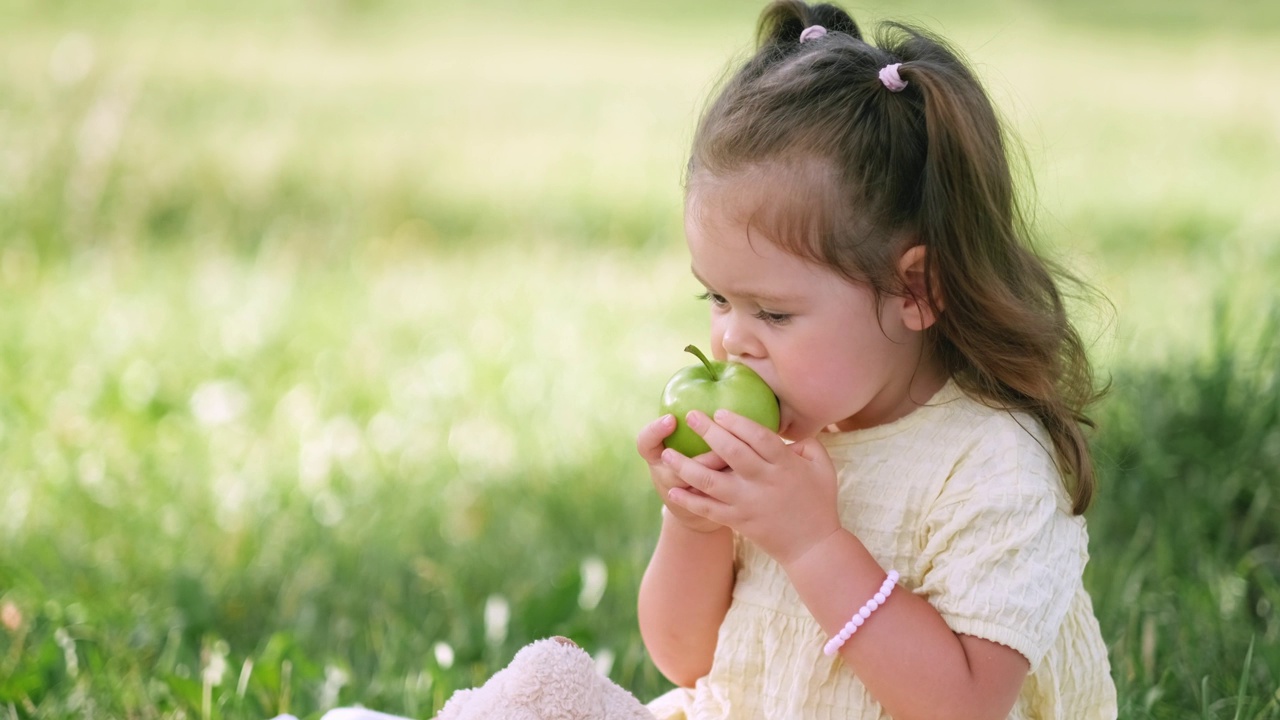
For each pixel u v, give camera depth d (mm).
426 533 4660
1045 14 23875
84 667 3518
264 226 8594
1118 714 3131
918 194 2467
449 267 8039
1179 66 17297
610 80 16469
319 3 23438
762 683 2645
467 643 3756
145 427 5383
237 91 13711
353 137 11734
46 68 10891
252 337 6449
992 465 2498
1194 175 10422
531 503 4855
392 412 5691
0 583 3984
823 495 2443
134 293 7105
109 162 8688
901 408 2631
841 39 2615
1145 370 4891
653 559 2830
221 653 3564
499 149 11719
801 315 2441
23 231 7793
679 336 6691
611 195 9953
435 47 20672
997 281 2521
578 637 3680
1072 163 10805
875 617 2391
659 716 2846
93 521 4555
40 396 5547
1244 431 4457
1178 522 4180
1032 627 2387
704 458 2467
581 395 5859
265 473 5031
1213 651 3469
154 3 22938
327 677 3504
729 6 27312
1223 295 5094
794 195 2398
